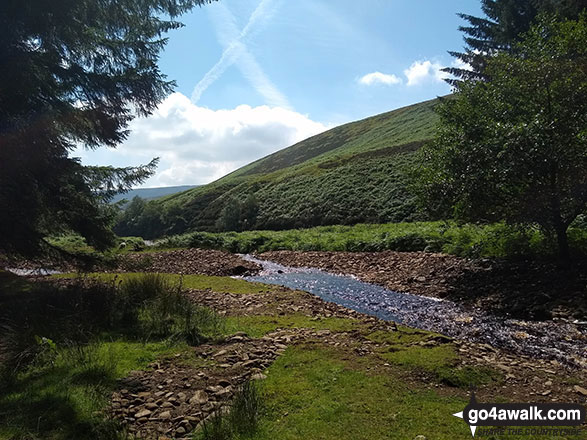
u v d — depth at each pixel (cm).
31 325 584
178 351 545
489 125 1073
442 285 1179
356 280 1464
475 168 1045
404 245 1823
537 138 912
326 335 639
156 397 406
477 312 917
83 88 907
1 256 958
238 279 1416
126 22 993
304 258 2072
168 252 2388
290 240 2577
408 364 482
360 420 351
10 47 757
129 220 6191
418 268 1407
